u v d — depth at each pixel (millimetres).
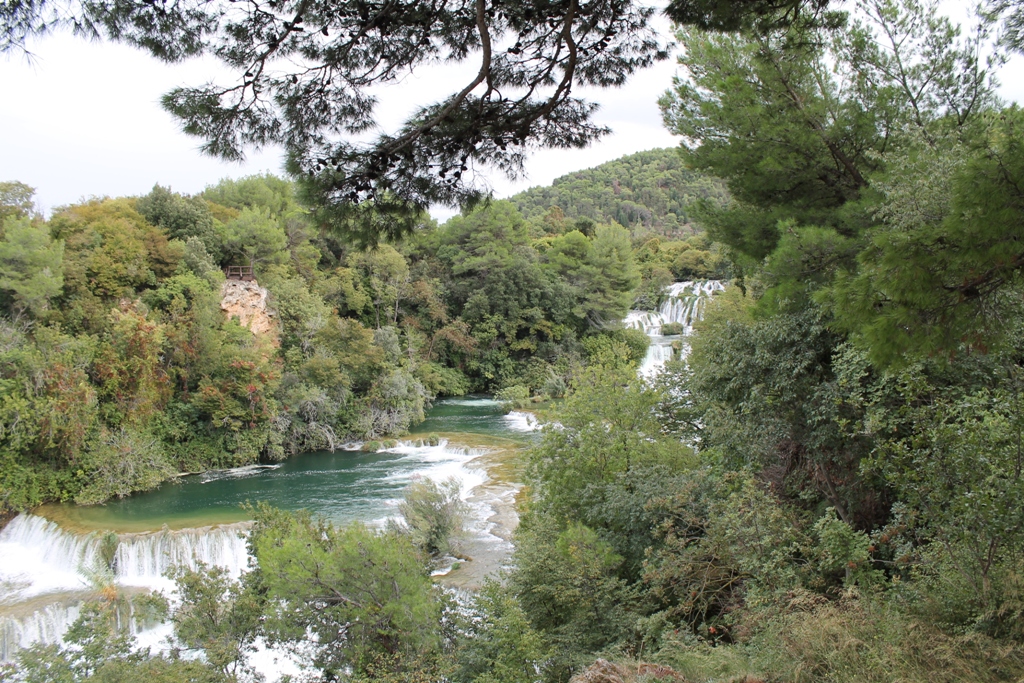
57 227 32312
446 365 51094
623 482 13906
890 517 10547
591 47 5938
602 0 5910
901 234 4641
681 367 17297
